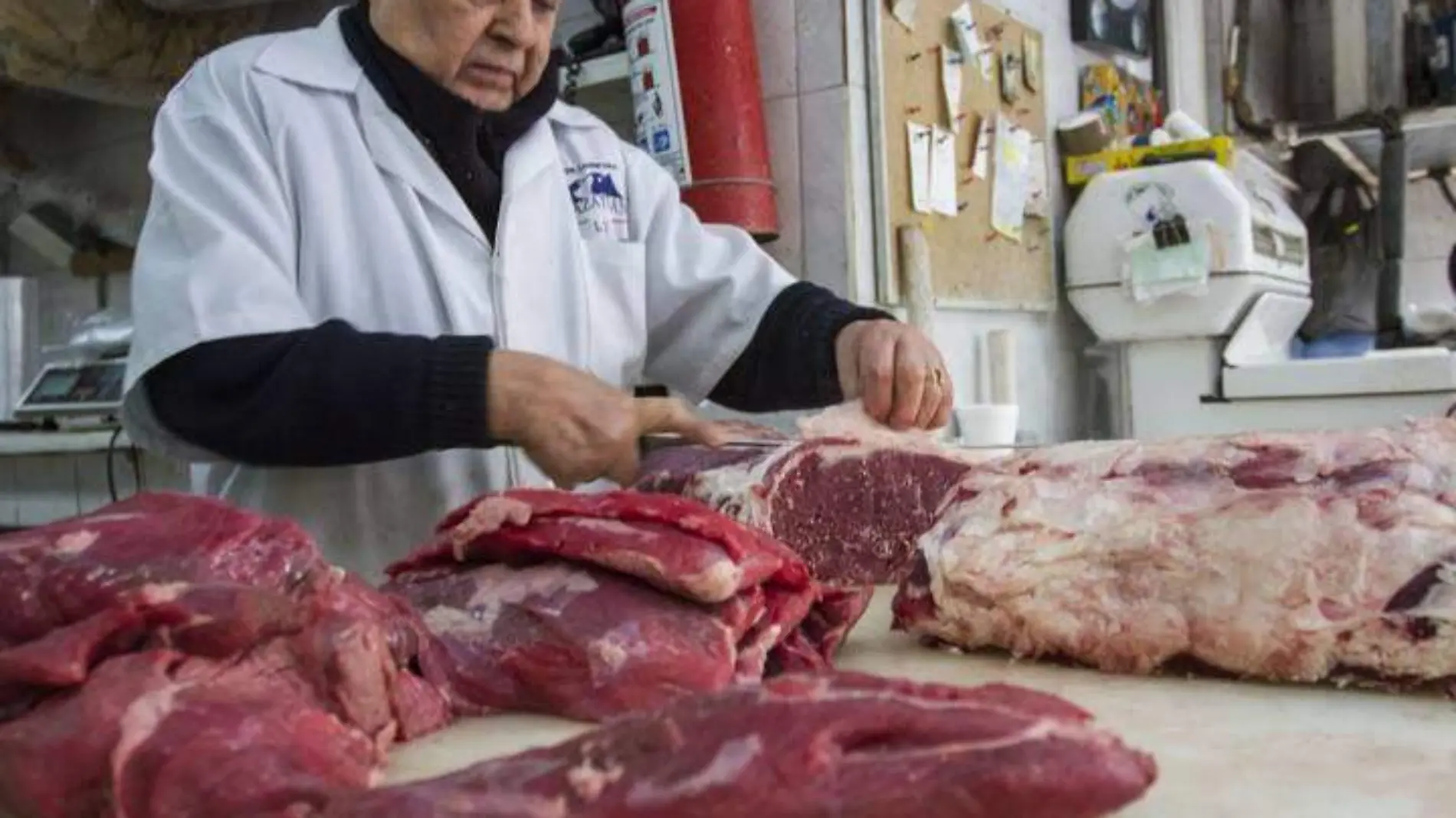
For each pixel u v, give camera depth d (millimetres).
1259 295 4125
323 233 2418
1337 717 1417
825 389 2656
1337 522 1537
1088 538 1663
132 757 1109
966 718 963
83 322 5027
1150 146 4504
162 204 2334
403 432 2033
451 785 958
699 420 2244
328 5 4184
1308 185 5195
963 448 2502
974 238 4094
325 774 1127
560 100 3273
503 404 2045
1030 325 4582
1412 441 1646
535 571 1670
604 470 2096
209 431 2092
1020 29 4406
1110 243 4262
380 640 1390
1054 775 896
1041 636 1689
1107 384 4906
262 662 1321
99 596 1302
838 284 3543
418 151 2496
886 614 2072
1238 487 1644
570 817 919
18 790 1146
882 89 3572
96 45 3990
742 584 1549
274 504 2463
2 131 5129
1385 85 5246
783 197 3623
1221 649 1575
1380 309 4801
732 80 3354
